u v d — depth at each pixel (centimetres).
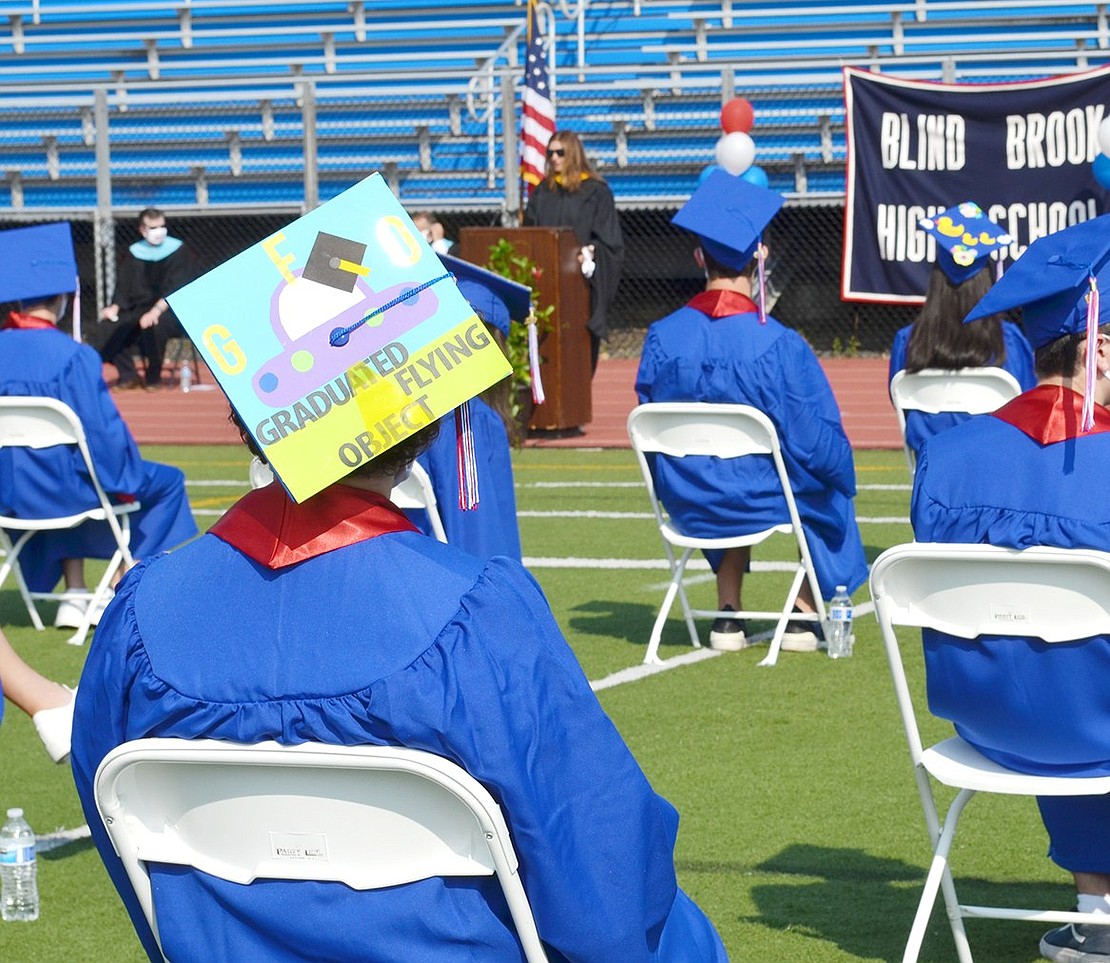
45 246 905
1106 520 387
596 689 786
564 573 1091
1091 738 392
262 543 263
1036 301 406
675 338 825
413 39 2705
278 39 2773
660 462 830
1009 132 1794
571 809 260
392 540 262
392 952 262
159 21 2823
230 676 258
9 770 686
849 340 2405
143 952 491
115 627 272
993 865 543
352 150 2520
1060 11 2516
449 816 257
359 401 255
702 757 669
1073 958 450
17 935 505
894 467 1522
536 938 260
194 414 1988
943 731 705
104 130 2256
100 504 920
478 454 671
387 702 250
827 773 646
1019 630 391
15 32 2862
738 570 883
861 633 916
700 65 2144
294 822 263
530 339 712
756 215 810
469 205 2283
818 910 506
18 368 895
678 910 297
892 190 1822
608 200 1752
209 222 2592
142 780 272
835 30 2580
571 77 2497
